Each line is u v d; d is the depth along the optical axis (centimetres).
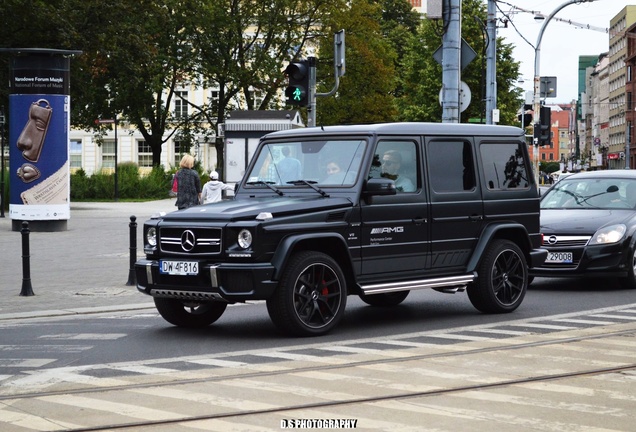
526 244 1334
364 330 1155
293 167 1199
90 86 4525
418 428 671
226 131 4203
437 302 1448
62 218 2906
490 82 3653
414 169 1202
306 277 1091
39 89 2842
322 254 1097
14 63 2845
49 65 2841
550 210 1723
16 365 950
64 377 877
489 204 1281
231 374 878
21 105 2847
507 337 1095
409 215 1184
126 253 2223
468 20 7381
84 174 6044
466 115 7375
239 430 669
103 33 4141
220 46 6128
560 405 745
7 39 4003
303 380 845
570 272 1589
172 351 1017
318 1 6197
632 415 714
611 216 1650
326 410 727
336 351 1002
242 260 1052
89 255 2178
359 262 1134
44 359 981
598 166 13525
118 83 4991
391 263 1169
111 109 5844
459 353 985
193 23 6053
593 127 19350
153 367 922
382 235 1155
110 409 741
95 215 3853
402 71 8606
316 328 1097
